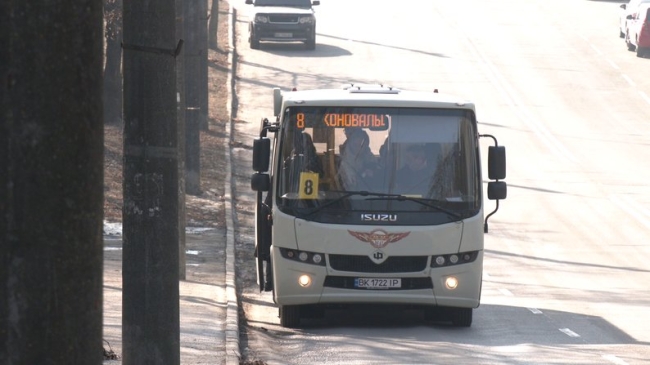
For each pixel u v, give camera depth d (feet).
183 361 95.04
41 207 29.27
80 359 30.07
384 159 119.96
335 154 119.96
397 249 118.11
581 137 296.71
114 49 270.26
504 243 193.06
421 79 353.10
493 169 118.52
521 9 490.90
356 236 117.60
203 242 179.52
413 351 108.99
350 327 124.26
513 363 102.78
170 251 69.51
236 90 332.19
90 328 30.19
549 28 447.42
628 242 195.52
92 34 29.94
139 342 69.56
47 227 29.37
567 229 205.57
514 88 349.20
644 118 321.52
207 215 203.10
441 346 112.16
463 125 121.19
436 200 119.55
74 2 29.48
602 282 162.09
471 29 438.81
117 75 272.92
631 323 130.52
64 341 29.76
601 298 149.18
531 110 324.19
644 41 391.45
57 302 29.58
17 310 29.25
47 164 29.30
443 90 340.59
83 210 29.86
